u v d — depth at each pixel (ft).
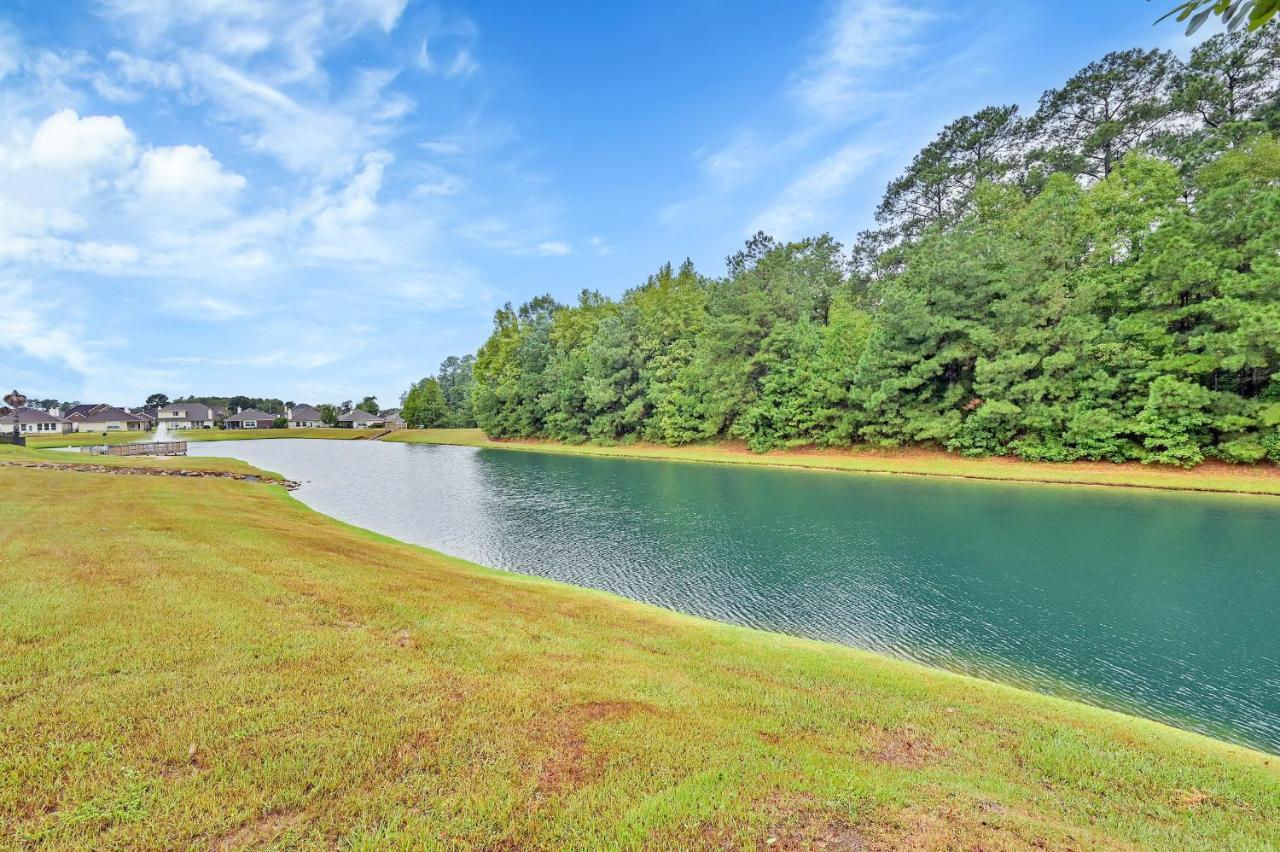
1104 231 100.89
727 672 22.27
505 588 34.53
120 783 11.78
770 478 103.50
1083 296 95.55
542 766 13.74
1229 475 80.23
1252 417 80.94
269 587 25.35
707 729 16.44
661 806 12.43
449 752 13.96
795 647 27.89
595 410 186.29
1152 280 91.61
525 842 11.13
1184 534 55.83
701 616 38.04
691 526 65.57
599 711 16.96
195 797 11.56
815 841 11.62
